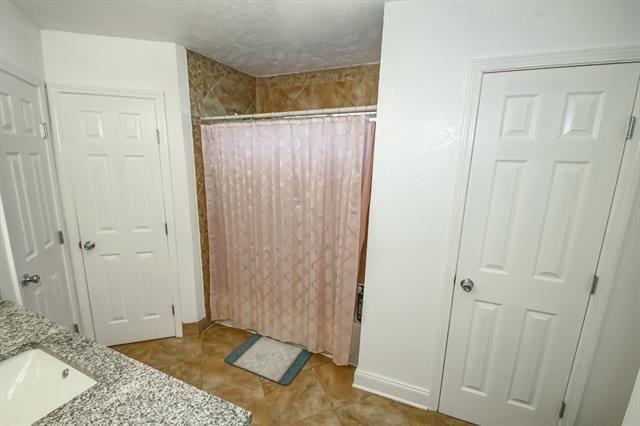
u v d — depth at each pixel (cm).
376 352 181
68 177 191
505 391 157
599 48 118
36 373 100
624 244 125
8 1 146
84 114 191
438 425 163
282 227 210
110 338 220
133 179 208
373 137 171
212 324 256
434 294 162
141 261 219
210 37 192
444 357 166
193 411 76
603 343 135
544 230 137
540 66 126
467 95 139
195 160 225
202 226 237
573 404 144
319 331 213
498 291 149
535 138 132
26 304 148
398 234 163
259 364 207
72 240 197
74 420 72
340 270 192
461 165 145
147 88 202
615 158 123
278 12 158
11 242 139
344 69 254
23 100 158
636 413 66
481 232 148
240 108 271
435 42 141
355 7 151
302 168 196
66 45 183
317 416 167
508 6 128
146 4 150
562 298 139
